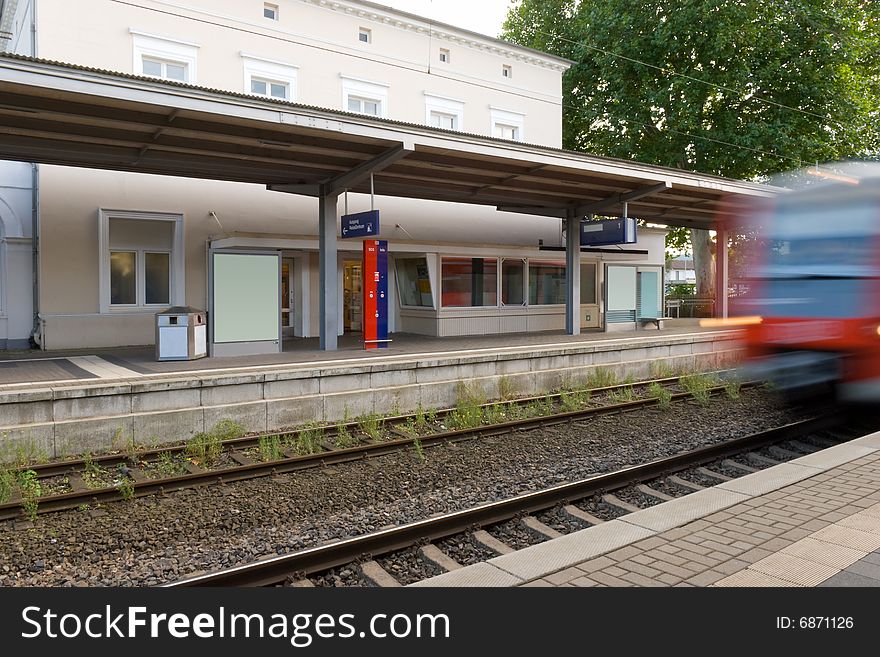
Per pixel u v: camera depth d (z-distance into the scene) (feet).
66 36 47.16
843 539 15.15
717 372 49.26
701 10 86.12
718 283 77.15
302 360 39.17
